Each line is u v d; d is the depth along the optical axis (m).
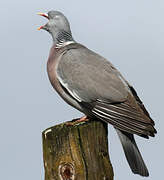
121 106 11.38
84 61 12.16
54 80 12.42
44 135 9.59
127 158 11.08
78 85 11.89
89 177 9.30
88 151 9.48
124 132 11.27
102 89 11.65
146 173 11.05
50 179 9.44
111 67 12.29
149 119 11.10
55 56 12.81
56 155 9.41
